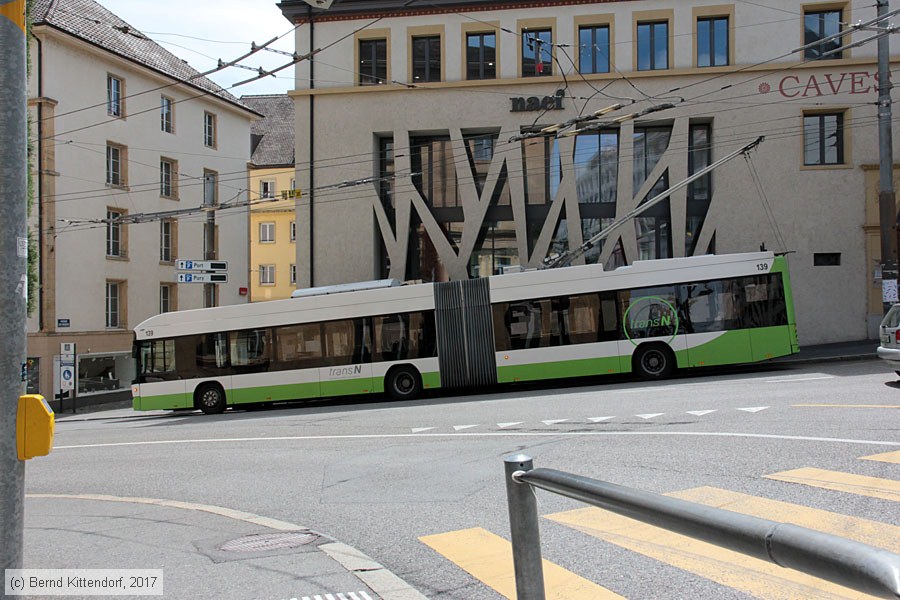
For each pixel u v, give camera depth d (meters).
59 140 29.83
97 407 29.62
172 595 4.97
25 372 3.62
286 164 50.62
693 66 26.02
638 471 7.84
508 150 27.09
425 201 28.00
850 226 25.47
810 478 6.94
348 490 8.38
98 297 31.61
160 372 21.06
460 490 7.90
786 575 4.59
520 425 12.37
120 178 33.28
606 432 10.74
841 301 25.45
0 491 3.51
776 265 18.45
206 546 6.23
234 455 11.66
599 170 27.19
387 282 21.02
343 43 27.91
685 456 8.45
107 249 32.38
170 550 6.15
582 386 19.16
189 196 37.44
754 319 18.34
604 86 26.41
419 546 5.95
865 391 13.07
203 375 20.80
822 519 5.59
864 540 5.02
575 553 5.34
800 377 16.53
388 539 6.23
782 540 1.79
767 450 8.42
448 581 5.05
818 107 25.52
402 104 27.59
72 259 30.31
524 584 2.89
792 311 18.36
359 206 27.92
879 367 18.14
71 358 26.92
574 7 26.56
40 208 29.11
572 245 26.81
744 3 25.77
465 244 27.45
